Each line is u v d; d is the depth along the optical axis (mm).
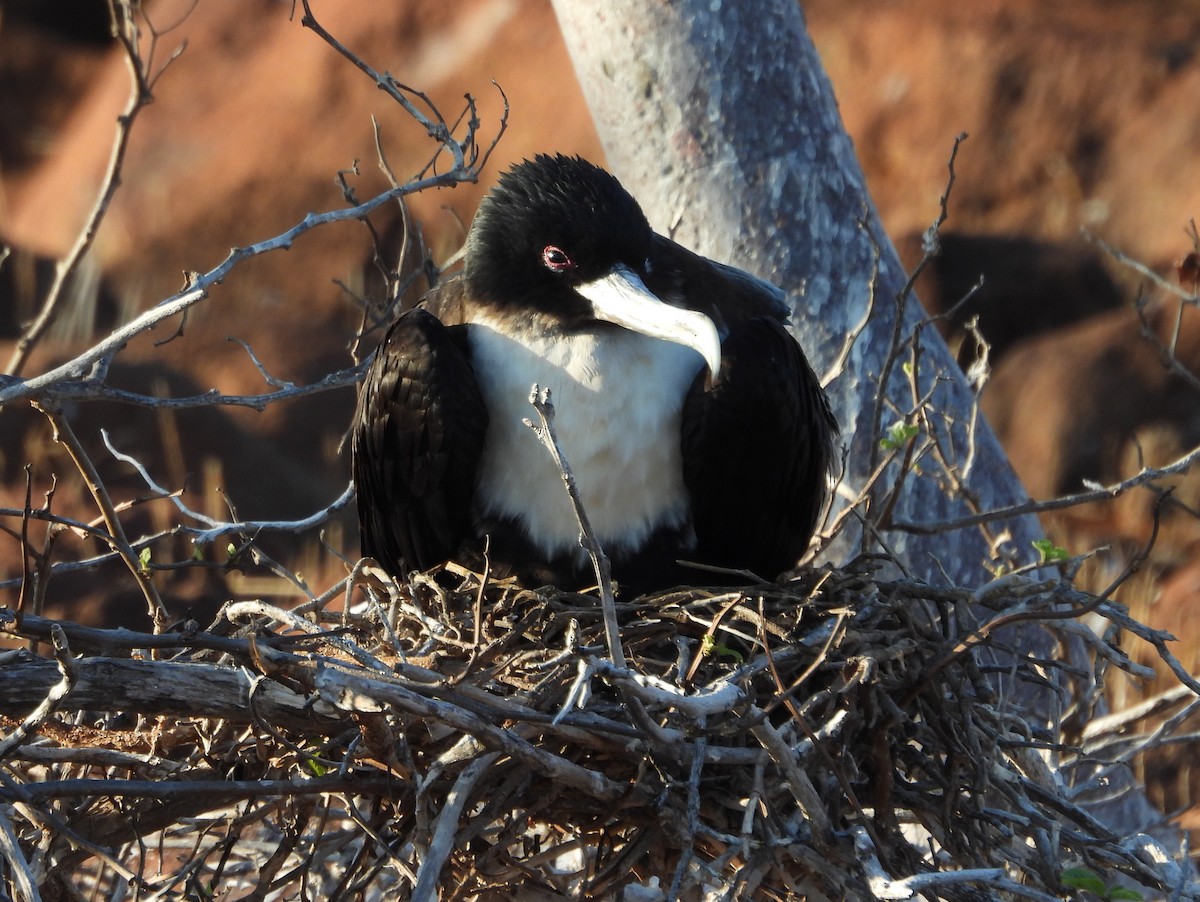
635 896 9734
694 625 8234
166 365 21625
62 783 6820
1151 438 23281
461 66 30781
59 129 35906
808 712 7703
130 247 29141
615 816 7555
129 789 6879
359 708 6766
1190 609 19031
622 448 8953
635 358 9000
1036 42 30562
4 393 7133
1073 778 11047
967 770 8109
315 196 29188
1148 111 29609
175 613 16672
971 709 8109
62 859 7672
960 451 12406
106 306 28250
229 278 27734
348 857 9797
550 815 7641
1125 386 23766
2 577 17125
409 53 31125
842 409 12117
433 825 7207
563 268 9008
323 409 22484
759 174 12250
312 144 30109
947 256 26703
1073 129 29641
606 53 12383
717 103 12227
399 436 9094
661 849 7746
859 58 31328
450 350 9031
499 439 9078
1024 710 10289
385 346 9156
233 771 7781
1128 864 7906
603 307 8875
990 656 11328
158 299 28453
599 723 7238
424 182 8578
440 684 7203
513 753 6914
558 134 29484
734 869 7672
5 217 32125
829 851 7242
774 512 9359
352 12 31578
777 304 10000
